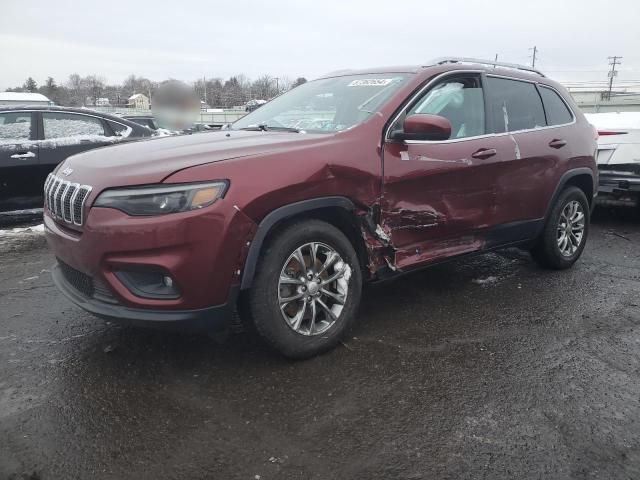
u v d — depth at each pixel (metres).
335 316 3.40
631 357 3.44
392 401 2.89
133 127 7.81
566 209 5.14
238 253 2.93
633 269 5.35
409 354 3.43
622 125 7.24
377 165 3.48
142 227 2.78
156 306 2.87
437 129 3.42
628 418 2.76
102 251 2.85
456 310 4.19
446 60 4.41
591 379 3.15
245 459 2.42
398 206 3.62
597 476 2.32
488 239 4.37
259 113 4.62
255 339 3.60
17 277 4.97
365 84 4.14
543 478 2.31
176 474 2.33
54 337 3.65
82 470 2.35
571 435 2.61
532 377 3.16
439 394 2.97
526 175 4.54
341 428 2.65
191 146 3.31
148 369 3.22
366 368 3.24
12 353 3.42
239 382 3.07
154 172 2.86
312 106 4.19
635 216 8.09
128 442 2.54
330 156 3.27
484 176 4.16
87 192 2.94
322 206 3.23
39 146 7.06
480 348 3.53
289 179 3.05
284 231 3.13
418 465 2.39
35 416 2.74
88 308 3.02
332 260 3.36
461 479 2.30
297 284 3.22
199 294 2.88
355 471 2.35
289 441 2.55
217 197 2.86
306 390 2.99
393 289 4.65
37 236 6.59
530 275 5.10
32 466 2.36
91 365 3.27
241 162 2.99
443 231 3.97
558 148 4.86
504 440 2.57
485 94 4.39
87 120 7.51
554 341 3.65
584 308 4.27
